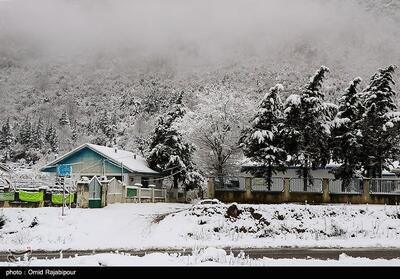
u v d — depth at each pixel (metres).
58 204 34.06
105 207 33.53
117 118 142.38
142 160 54.19
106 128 126.81
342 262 15.69
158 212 32.41
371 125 39.31
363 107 40.25
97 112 179.00
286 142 39.09
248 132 42.53
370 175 40.16
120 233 27.22
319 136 38.59
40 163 85.69
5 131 108.75
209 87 51.94
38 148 108.56
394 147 39.22
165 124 52.56
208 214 29.52
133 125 111.94
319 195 35.59
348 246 23.92
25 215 28.80
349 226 29.48
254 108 48.72
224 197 37.16
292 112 39.09
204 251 17.02
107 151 50.69
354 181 36.97
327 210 30.98
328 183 35.94
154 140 52.59
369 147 39.12
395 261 16.20
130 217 30.12
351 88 40.69
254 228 28.59
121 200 37.09
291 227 29.09
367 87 41.88
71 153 50.03
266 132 38.69
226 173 47.69
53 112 186.50
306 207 30.97
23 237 26.06
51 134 115.31
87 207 32.91
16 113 187.62
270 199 36.34
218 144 47.88
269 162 38.25
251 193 36.72
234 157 48.09
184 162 50.66
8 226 27.86
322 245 24.19
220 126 48.09
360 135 38.38
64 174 30.47
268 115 39.72
